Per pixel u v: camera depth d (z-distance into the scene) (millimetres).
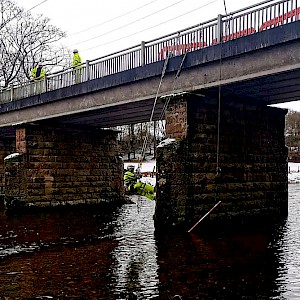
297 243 15094
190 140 16984
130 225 19969
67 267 11734
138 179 33781
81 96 22609
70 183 27797
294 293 9383
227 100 18516
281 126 21594
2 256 13273
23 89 27141
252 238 15977
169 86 17688
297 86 16766
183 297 9117
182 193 16750
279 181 21297
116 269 11461
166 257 12852
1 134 35406
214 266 11734
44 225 20156
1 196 36875
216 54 15664
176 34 17234
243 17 15031
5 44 47844
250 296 9195
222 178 18219
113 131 30500
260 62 14555
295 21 13414
